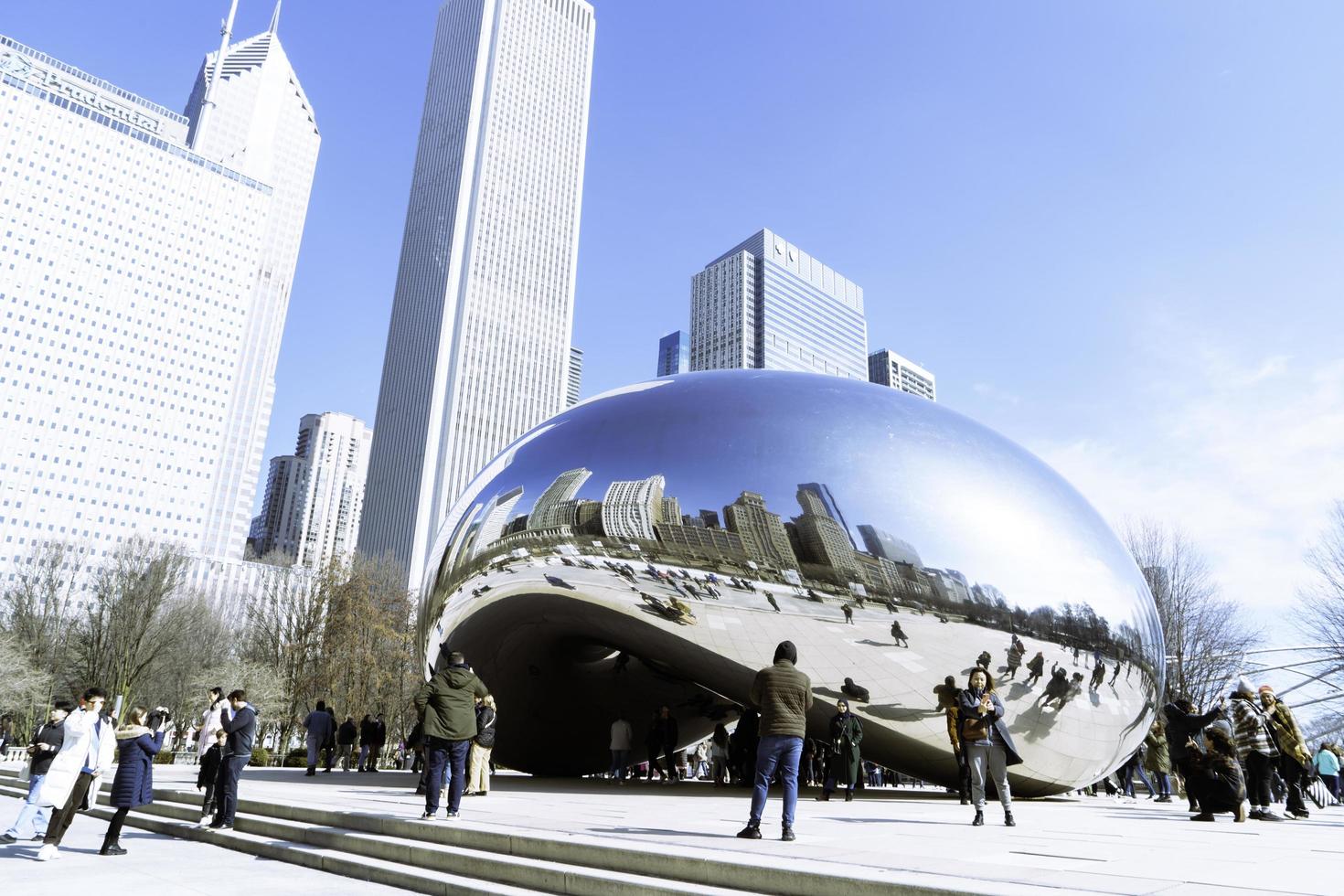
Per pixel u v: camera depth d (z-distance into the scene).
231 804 8.50
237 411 168.88
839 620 9.07
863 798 11.21
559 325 151.00
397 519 130.62
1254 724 9.61
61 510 124.00
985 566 9.21
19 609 51.72
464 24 162.12
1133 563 10.54
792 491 9.36
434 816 7.24
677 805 8.97
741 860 4.83
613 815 7.64
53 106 134.88
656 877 5.06
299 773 18.50
